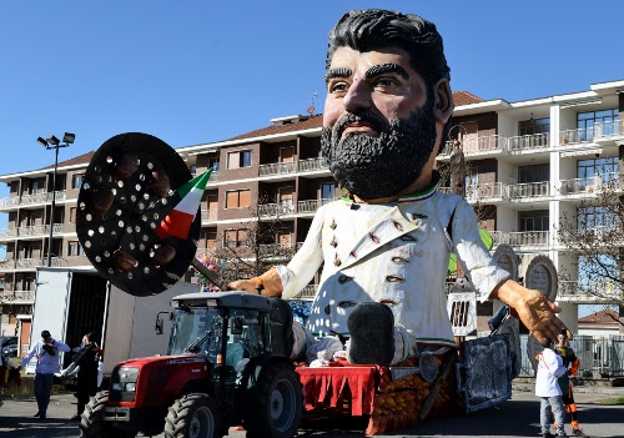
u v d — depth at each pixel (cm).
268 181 5447
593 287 3133
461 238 1302
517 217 4697
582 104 4384
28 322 6350
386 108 1269
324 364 1208
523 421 1334
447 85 1355
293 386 1094
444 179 3394
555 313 1198
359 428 1262
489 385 1437
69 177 6719
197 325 1069
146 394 974
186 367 1009
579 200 4312
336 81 1318
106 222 1137
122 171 1141
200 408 951
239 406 1050
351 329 1160
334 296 1300
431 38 1310
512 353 1552
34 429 1359
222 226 5534
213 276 1277
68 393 2181
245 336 1080
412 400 1227
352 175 1288
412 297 1273
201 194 1164
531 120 4666
